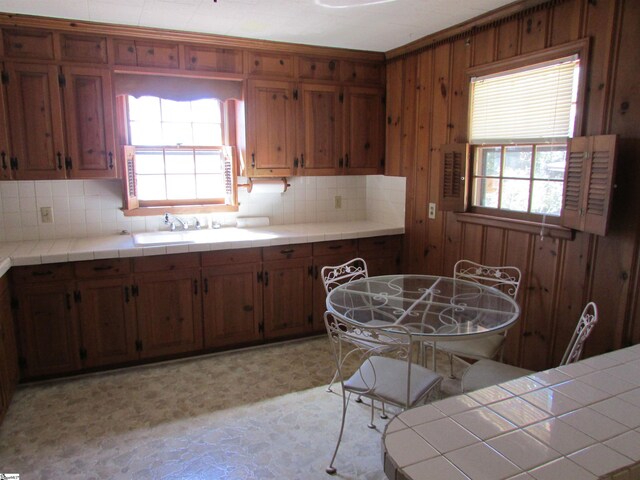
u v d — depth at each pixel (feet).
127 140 11.91
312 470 7.45
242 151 12.73
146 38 10.98
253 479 7.23
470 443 3.15
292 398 9.68
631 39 7.43
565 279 8.82
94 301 10.48
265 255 11.96
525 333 9.78
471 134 10.78
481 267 10.07
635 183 7.48
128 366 11.10
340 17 10.11
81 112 10.69
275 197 13.91
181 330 11.37
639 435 3.26
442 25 10.77
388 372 7.70
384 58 13.51
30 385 10.24
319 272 12.67
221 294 11.64
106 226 12.09
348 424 8.71
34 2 9.07
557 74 8.70
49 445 8.11
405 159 13.15
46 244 10.97
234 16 9.98
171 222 12.65
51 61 10.31
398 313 7.95
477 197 10.98
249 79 12.13
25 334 10.03
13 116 10.20
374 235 13.05
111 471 7.42
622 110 7.61
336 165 13.47
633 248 7.57
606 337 8.09
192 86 11.73
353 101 13.39
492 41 10.02
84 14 9.84
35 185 11.33
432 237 12.32
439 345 8.86
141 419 8.91
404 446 3.12
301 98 12.76
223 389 10.07
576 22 8.25
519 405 3.66
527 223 9.41
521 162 9.78
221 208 13.03
